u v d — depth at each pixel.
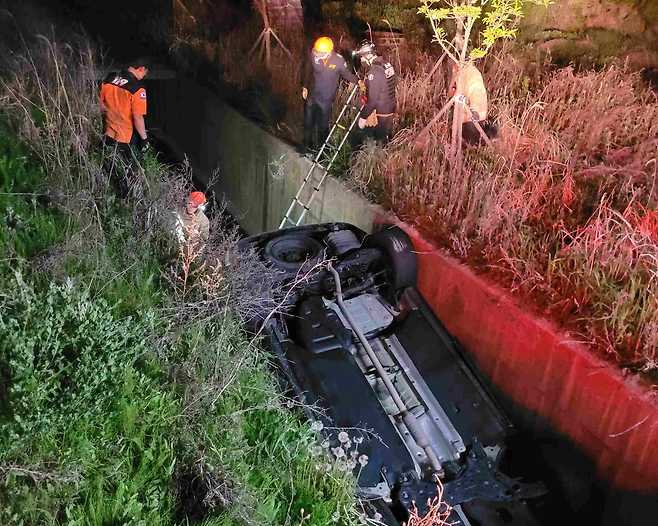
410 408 4.76
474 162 6.34
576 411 4.57
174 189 5.45
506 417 4.72
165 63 11.37
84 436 3.21
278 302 4.92
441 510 4.14
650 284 4.59
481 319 5.28
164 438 3.49
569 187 5.71
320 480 3.79
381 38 9.28
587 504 4.46
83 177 5.48
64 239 4.64
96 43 11.51
